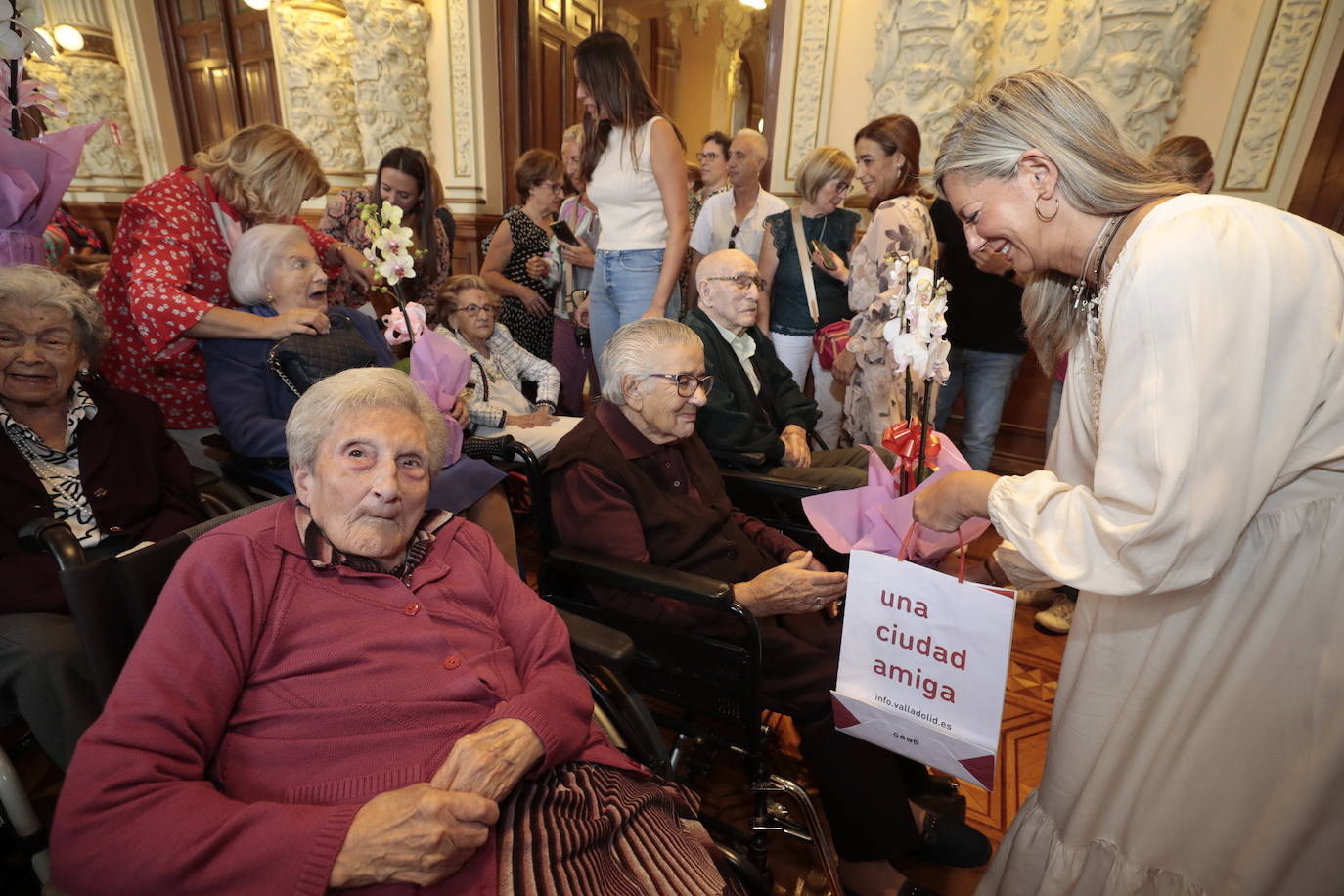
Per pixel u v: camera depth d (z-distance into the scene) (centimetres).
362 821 75
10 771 108
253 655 91
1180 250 71
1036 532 84
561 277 341
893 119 229
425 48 457
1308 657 78
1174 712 86
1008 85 83
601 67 213
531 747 90
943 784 161
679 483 157
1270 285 70
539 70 487
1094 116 79
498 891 79
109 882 71
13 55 135
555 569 140
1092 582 78
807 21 353
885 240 208
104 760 74
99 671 92
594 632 117
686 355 145
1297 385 72
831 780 126
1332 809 78
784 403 230
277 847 72
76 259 398
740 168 303
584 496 142
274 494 171
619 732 123
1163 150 228
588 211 352
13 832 122
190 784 76
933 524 101
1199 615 84
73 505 138
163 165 626
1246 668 81
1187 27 281
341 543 97
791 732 183
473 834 78
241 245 176
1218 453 69
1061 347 105
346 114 496
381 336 203
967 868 145
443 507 161
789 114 369
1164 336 71
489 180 477
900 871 145
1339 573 76
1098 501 78
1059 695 103
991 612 88
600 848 90
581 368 355
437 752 91
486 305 248
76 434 142
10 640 112
